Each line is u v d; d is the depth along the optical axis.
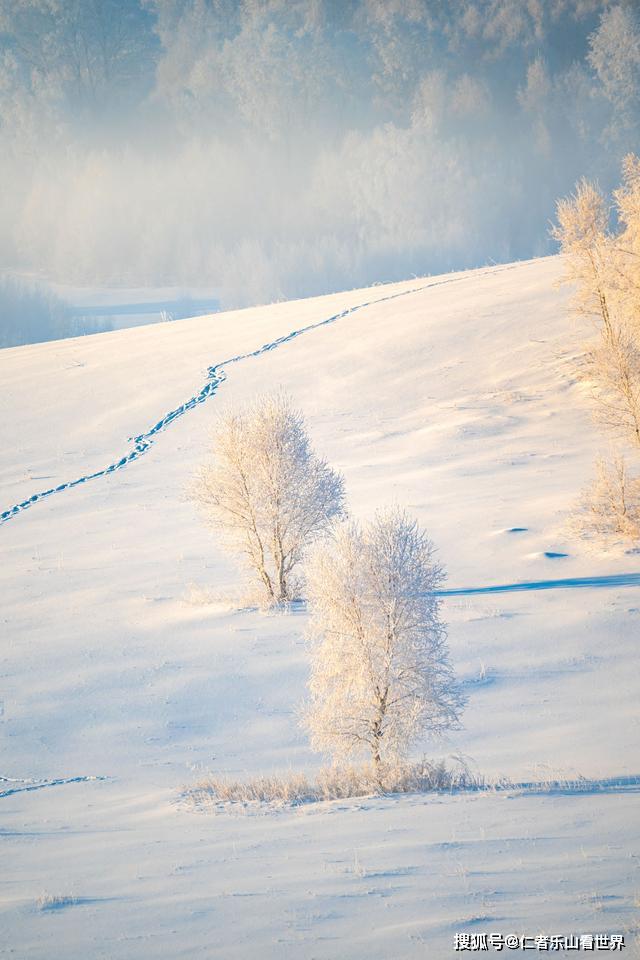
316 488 66.75
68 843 30.80
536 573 65.00
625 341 82.81
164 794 37.44
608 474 76.94
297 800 35.09
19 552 88.00
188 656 56.03
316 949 19.64
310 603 39.78
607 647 50.81
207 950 20.02
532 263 193.12
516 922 20.02
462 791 34.16
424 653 38.38
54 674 55.28
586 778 34.38
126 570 78.06
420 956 18.72
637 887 21.62
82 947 20.58
